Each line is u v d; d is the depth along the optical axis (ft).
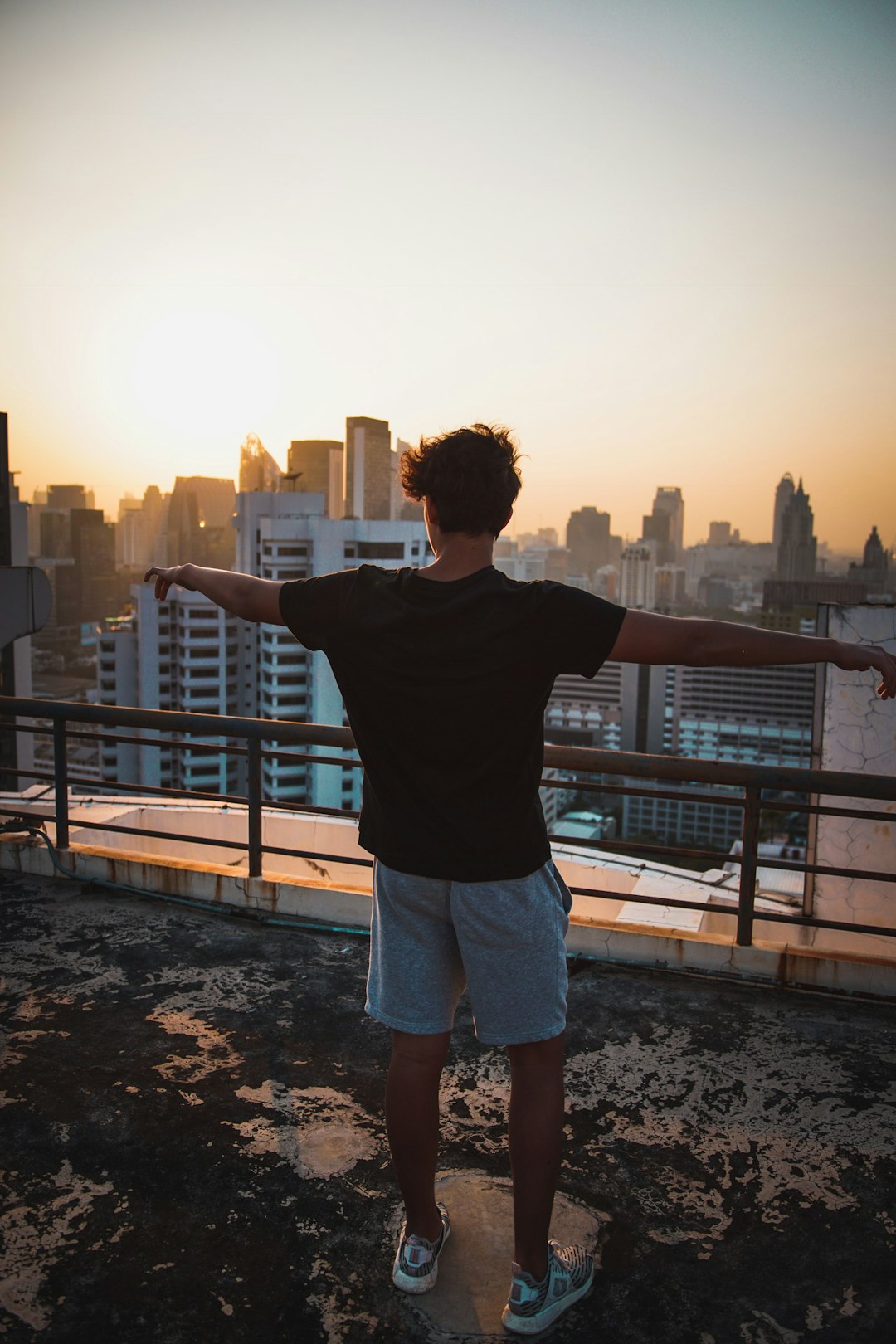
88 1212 6.64
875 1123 7.97
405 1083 5.59
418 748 5.07
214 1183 7.00
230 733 12.32
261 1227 6.54
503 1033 5.30
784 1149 7.57
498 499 5.05
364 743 5.31
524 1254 5.60
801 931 23.29
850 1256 6.36
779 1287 6.07
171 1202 6.77
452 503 5.02
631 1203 6.88
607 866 33.83
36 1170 7.11
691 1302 5.93
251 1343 5.52
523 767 5.14
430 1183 5.88
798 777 10.15
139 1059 8.75
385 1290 5.98
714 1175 7.23
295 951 11.31
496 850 5.10
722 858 10.69
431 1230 5.97
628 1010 10.00
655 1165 7.35
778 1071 8.79
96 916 12.36
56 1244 6.32
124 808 36.70
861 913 22.33
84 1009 9.73
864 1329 5.72
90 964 10.85
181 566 5.90
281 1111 7.95
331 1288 5.98
